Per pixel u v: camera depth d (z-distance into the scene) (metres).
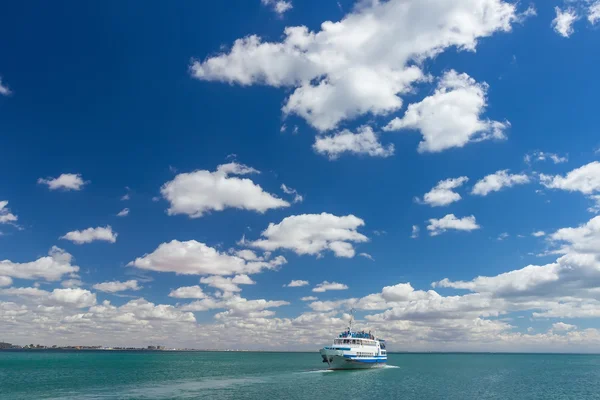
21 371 184.50
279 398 95.56
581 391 131.25
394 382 136.62
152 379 141.75
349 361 153.50
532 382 161.25
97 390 108.50
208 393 102.81
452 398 106.19
